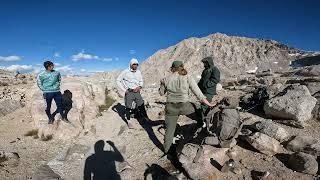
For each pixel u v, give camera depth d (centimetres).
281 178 277
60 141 433
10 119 549
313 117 409
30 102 572
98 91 687
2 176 328
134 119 505
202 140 332
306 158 287
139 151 379
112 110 607
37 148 411
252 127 367
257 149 323
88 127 483
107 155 376
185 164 303
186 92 334
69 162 360
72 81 636
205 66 396
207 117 333
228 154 319
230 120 318
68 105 536
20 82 1084
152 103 634
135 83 485
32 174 335
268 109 420
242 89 713
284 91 435
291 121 390
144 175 317
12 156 375
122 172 323
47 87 448
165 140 344
